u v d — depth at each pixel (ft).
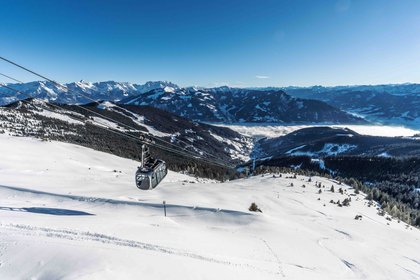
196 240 86.99
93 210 124.06
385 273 101.91
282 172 388.98
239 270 63.57
